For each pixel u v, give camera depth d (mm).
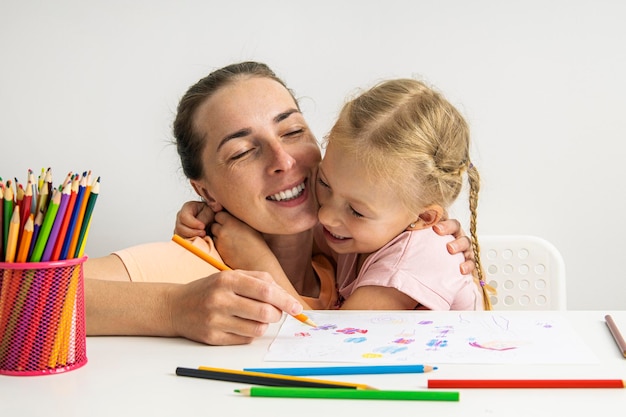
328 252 1415
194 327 867
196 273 1216
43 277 750
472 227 1326
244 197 1250
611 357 770
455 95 2002
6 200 751
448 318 944
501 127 2004
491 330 875
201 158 1301
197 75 2029
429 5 1989
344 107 1229
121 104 2037
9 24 2014
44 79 2029
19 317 749
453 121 1239
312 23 2006
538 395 658
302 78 2018
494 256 1560
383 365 745
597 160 2004
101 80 2031
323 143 1350
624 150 1997
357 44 2002
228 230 1298
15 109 2035
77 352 775
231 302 847
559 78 1989
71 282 763
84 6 2016
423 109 1199
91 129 2041
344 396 660
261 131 1233
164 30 2023
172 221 2057
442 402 646
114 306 904
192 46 2023
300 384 693
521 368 733
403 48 1996
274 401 659
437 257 1188
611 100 1989
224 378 719
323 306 1300
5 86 2029
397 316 966
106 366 780
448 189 1217
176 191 2049
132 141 2045
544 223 2025
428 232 1226
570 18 1978
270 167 1226
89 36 2023
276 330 917
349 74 2008
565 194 2018
